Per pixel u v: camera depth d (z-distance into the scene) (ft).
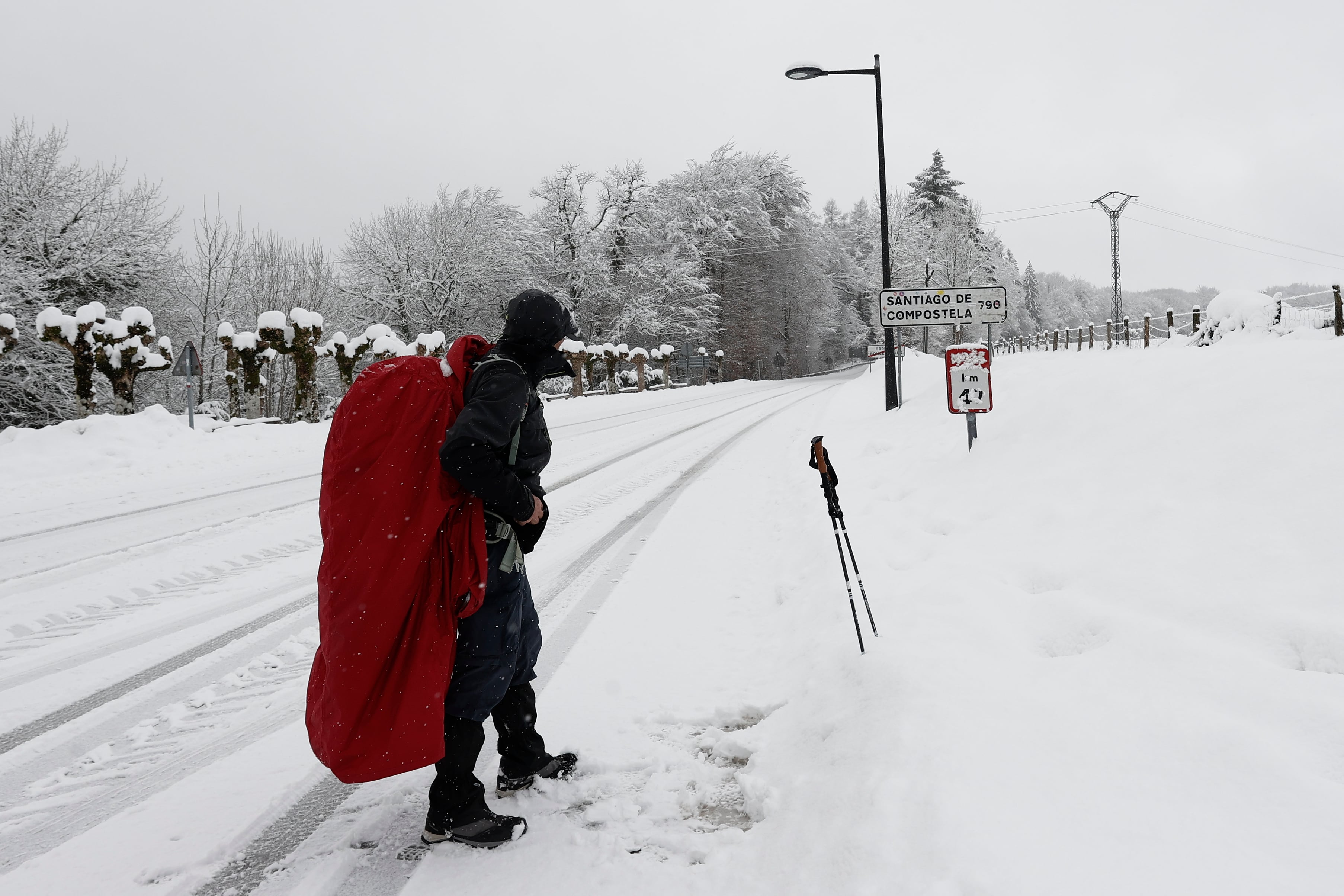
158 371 84.33
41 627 15.25
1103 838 6.08
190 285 98.63
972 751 7.59
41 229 74.49
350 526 6.91
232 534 23.20
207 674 12.84
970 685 9.06
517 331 7.73
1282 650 8.72
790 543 19.81
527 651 8.54
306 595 17.22
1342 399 13.20
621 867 7.31
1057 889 5.56
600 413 75.61
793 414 63.87
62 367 69.82
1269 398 14.39
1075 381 20.44
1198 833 6.00
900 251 165.48
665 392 128.47
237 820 8.39
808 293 220.43
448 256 132.26
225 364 94.79
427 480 7.07
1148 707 7.95
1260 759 6.75
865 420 47.55
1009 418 21.86
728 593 16.49
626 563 19.19
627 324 159.74
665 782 8.98
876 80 48.06
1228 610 9.67
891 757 7.77
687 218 190.49
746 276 195.72
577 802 8.60
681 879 7.06
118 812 8.65
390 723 6.84
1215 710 7.70
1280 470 12.26
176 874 7.43
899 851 6.39
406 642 6.96
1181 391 16.65
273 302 112.06
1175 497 13.12
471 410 7.01
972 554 14.34
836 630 12.04
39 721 11.12
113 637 14.67
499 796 8.76
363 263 133.49
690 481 32.12
